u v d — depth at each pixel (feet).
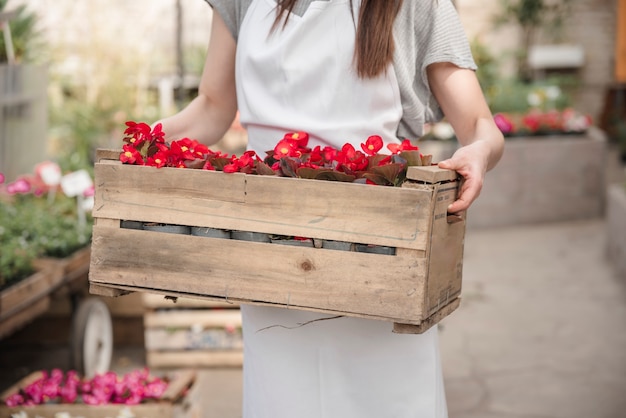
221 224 5.07
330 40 5.44
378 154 4.91
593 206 27.35
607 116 42.55
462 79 5.66
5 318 10.00
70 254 12.19
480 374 13.29
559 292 18.51
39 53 16.17
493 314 16.75
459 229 5.12
